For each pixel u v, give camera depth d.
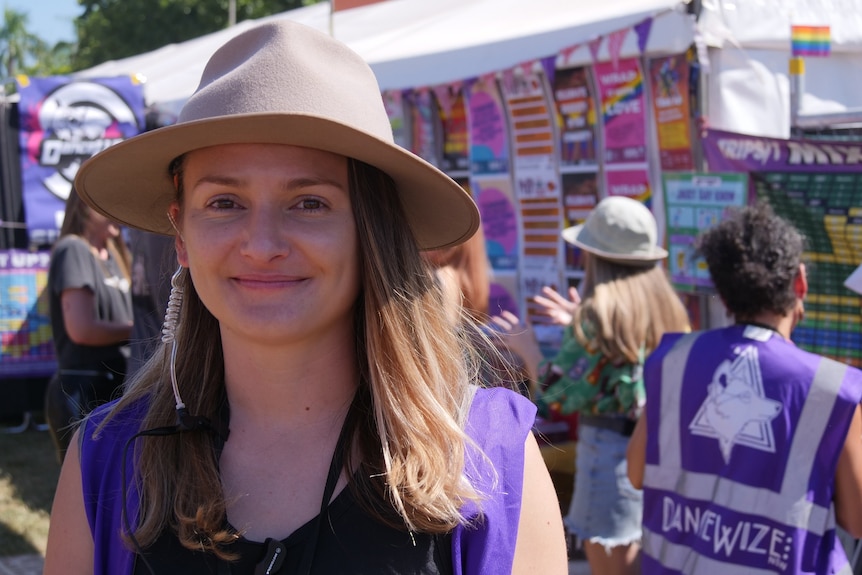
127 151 1.31
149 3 23.56
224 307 1.27
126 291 4.13
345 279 1.30
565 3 5.30
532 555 1.31
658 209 3.90
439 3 6.80
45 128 6.88
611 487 3.31
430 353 1.36
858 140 3.36
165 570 1.26
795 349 2.35
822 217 3.23
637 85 3.89
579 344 3.26
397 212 1.39
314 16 7.71
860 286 2.85
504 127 4.66
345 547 1.24
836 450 2.21
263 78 1.22
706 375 2.42
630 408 3.26
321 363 1.34
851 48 3.91
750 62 3.67
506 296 4.83
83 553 1.35
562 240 4.43
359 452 1.31
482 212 4.93
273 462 1.32
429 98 5.11
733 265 2.43
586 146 4.21
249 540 1.25
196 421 1.33
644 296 3.25
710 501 2.37
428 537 1.25
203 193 1.27
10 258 7.05
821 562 2.23
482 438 1.33
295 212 1.27
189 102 1.28
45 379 7.38
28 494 5.75
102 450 1.38
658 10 3.72
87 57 25.75
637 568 3.36
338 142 1.23
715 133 3.55
